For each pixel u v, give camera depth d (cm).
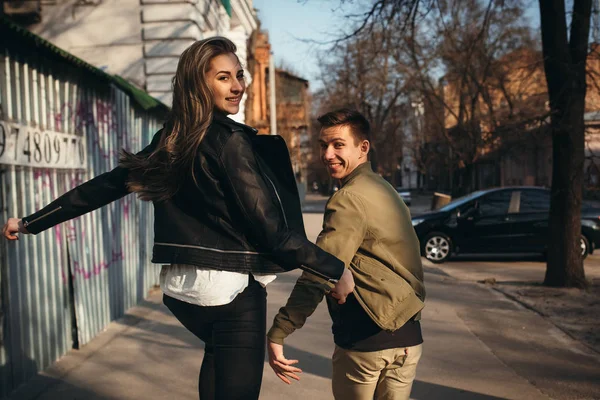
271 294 873
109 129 698
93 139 640
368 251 260
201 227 223
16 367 449
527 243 1292
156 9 1202
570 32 898
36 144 496
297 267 225
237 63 230
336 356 274
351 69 2925
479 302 825
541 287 920
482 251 1295
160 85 1205
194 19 1208
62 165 552
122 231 744
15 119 459
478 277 1078
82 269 591
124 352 560
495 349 587
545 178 3903
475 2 1359
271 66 2494
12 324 443
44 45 466
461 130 2328
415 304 258
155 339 608
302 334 636
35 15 1213
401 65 2345
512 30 1991
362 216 256
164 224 228
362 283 258
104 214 671
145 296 855
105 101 685
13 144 454
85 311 594
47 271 512
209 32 1384
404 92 3020
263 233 216
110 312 680
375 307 256
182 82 225
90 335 604
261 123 3425
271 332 253
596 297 841
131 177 229
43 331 502
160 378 487
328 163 280
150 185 223
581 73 877
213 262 220
